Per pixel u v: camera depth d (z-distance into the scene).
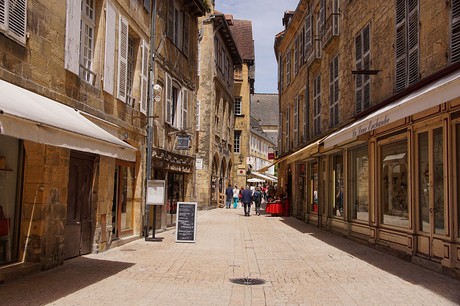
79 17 9.52
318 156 19.00
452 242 8.12
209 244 12.93
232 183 38.69
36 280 7.53
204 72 28.72
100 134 7.76
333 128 16.78
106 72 10.98
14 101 5.96
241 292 7.12
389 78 11.52
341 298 6.72
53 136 6.05
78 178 10.18
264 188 49.34
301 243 13.40
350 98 15.14
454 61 8.15
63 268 8.70
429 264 8.97
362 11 13.88
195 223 13.19
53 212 8.70
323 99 19.25
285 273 8.73
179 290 7.15
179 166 18.62
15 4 7.17
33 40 7.81
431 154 9.05
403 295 6.83
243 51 44.50
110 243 11.62
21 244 8.32
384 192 11.85
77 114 8.55
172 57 17.66
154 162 15.27
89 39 10.64
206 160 28.72
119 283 7.50
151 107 14.73
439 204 8.82
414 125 9.76
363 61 13.65
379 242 11.98
